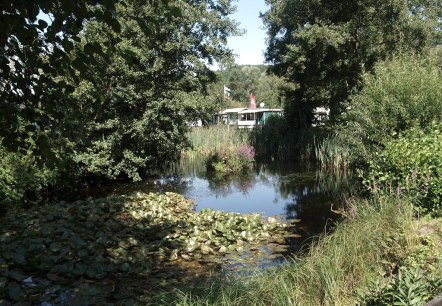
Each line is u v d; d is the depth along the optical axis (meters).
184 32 16.77
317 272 4.16
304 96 23.33
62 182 13.55
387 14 18.67
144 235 7.48
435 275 3.51
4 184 10.39
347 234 4.97
